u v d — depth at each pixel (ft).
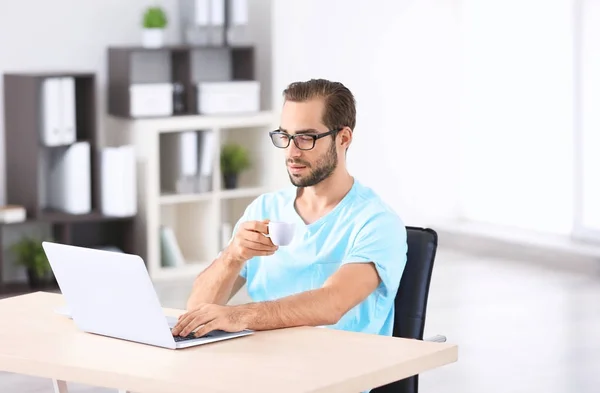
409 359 8.53
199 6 25.68
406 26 30.09
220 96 25.80
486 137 31.17
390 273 10.21
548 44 29.58
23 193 23.99
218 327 9.19
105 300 9.14
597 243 27.86
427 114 30.78
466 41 31.19
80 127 24.63
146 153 24.79
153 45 25.17
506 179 30.76
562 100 29.32
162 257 25.68
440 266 27.14
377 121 29.86
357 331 10.32
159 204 26.09
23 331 9.51
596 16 27.73
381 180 30.19
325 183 10.69
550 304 23.00
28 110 23.54
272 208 11.12
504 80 30.63
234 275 10.55
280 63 27.48
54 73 23.57
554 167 29.58
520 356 19.01
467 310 22.40
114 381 8.23
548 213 29.81
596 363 18.60
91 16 25.26
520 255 28.43
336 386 7.89
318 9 28.27
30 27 24.48
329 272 10.63
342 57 28.91
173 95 25.73
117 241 25.68
